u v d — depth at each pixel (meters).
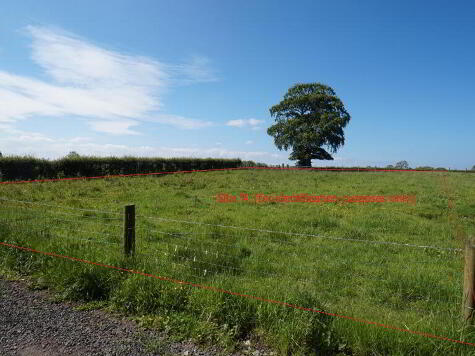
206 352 3.36
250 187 18.44
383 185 18.88
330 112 44.84
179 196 14.35
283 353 3.31
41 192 14.62
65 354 3.27
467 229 9.04
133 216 5.16
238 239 7.54
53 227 7.29
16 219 8.08
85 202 12.30
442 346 3.17
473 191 16.19
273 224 9.11
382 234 8.46
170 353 3.32
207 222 9.27
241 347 3.45
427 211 11.52
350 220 9.97
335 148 46.00
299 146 45.03
